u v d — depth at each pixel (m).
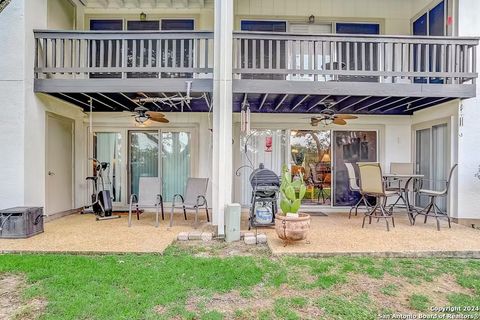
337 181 7.88
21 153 5.60
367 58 7.53
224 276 3.55
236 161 7.77
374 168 5.69
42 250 4.36
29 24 5.68
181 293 3.15
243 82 5.59
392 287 3.39
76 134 7.50
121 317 2.70
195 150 7.80
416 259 4.24
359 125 7.87
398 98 6.28
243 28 7.70
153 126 7.82
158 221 6.40
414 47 7.29
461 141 6.25
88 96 6.34
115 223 6.20
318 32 7.87
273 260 4.11
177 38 5.64
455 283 3.51
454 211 6.36
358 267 3.90
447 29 6.50
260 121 7.77
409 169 7.20
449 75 5.73
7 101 5.59
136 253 4.30
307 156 7.84
